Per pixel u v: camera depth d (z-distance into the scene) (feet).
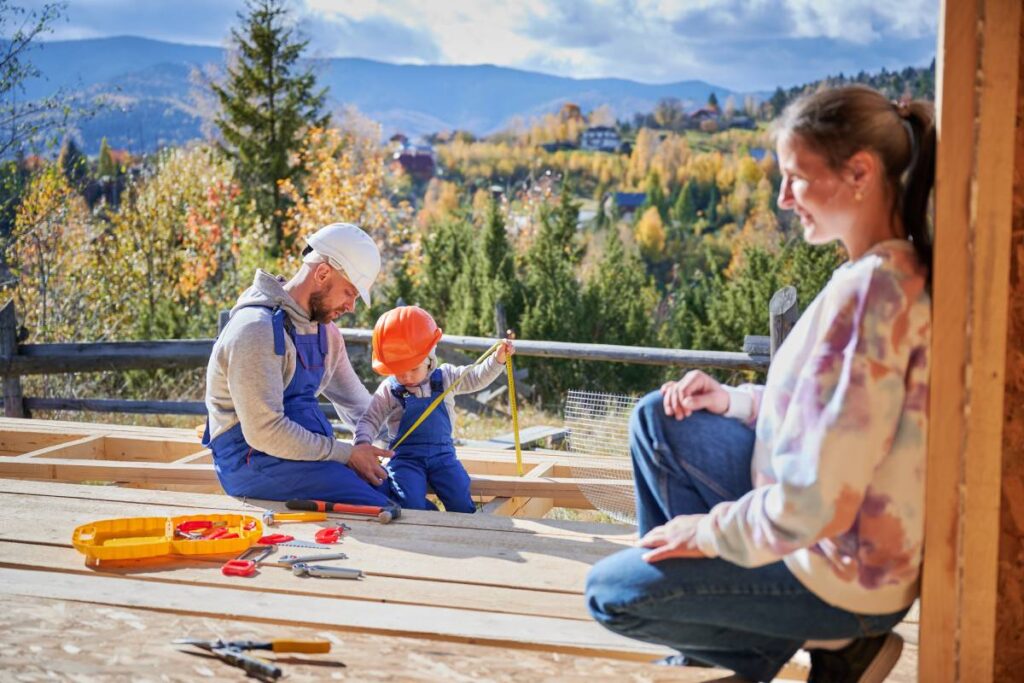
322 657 8.18
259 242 66.44
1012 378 6.50
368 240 12.75
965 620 6.52
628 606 6.86
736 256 158.10
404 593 9.55
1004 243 6.15
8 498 12.48
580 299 45.62
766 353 24.03
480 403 32.83
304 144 99.76
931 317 6.19
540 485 13.97
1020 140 6.25
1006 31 6.06
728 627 6.88
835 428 5.83
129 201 64.59
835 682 7.05
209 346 28.22
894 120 6.18
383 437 14.24
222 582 9.73
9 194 42.80
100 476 14.28
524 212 87.30
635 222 188.14
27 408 28.02
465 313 44.98
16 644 8.30
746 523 6.18
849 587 6.30
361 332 29.01
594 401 16.74
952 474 6.37
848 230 6.37
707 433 7.29
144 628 8.69
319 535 11.12
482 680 7.80
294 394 12.81
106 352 27.89
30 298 43.09
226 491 12.97
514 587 9.77
